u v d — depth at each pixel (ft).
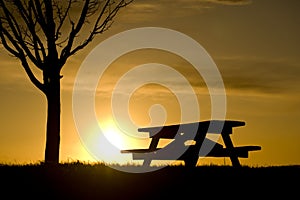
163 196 68.39
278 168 80.12
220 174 76.28
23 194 68.69
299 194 69.31
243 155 79.15
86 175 75.72
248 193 69.51
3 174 76.07
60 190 70.08
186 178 74.69
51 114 91.71
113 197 68.03
